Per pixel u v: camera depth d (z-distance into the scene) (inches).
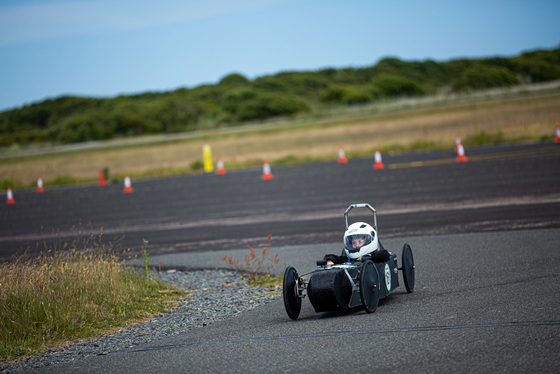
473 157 2571.4
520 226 1200.2
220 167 3216.0
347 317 676.7
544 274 805.2
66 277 879.7
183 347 621.6
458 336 542.9
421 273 907.4
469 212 1409.9
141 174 3673.7
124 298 879.7
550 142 2866.6
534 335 522.9
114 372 550.9
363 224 772.0
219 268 1133.1
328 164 3068.4
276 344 584.7
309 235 1348.4
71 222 1961.1
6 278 855.7
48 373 575.8
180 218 1820.9
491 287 758.5
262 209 1820.9
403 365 478.0
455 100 7214.6
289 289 691.4
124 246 1439.5
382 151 3390.7
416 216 1434.5
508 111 4827.8
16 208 2578.7
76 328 759.7
